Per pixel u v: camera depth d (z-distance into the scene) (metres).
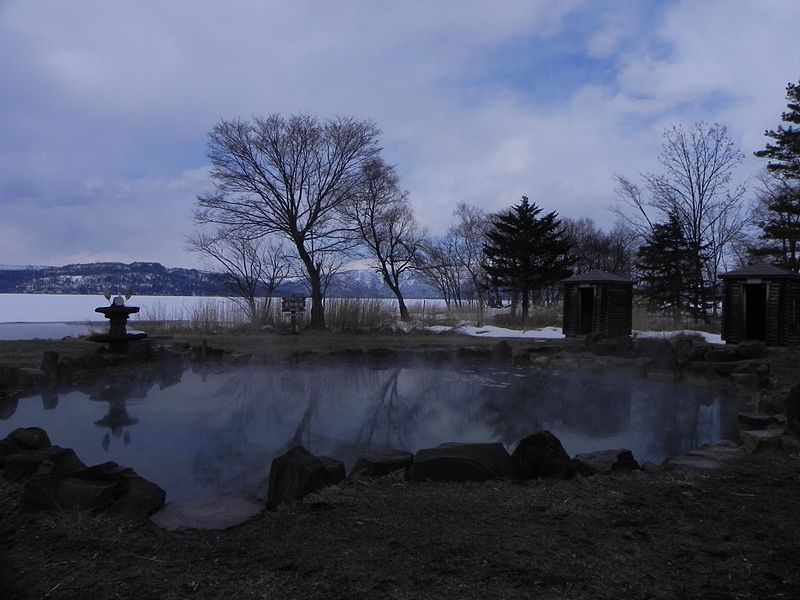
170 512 4.08
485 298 41.47
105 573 3.12
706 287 27.81
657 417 8.31
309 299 25.80
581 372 12.71
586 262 43.66
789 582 2.96
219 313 22.62
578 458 5.12
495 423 7.98
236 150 22.48
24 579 3.06
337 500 4.13
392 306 25.03
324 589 2.91
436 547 3.37
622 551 3.31
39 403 9.23
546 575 3.02
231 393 10.23
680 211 27.52
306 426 7.73
